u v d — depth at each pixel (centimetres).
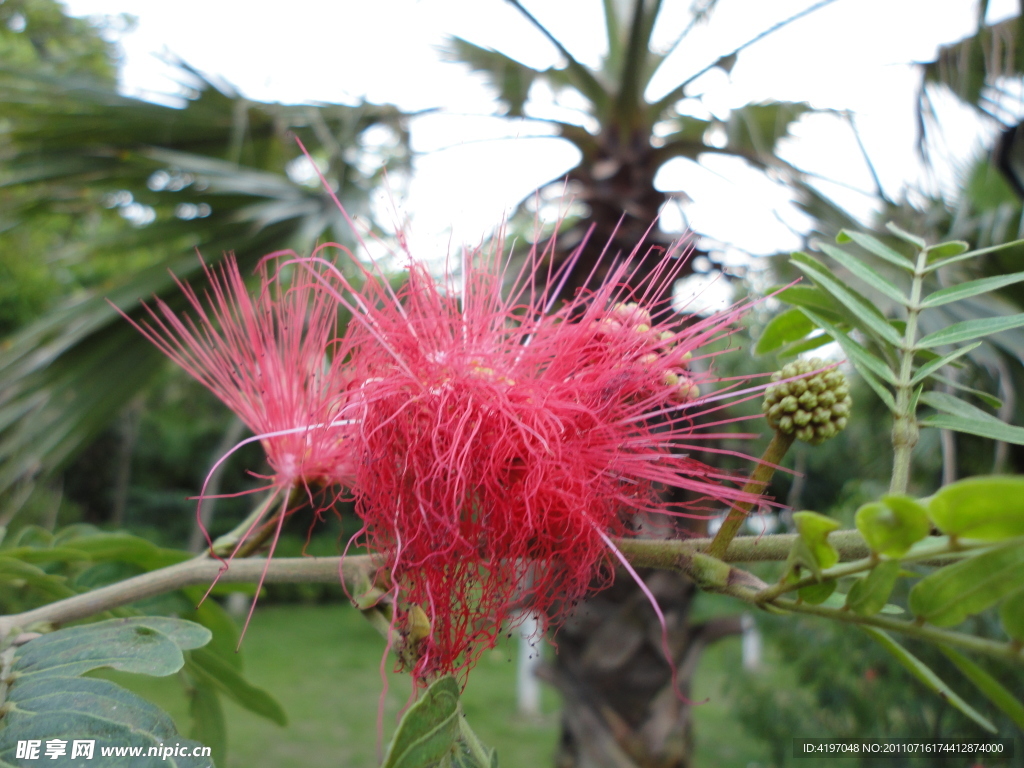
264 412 17
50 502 53
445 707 11
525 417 14
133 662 12
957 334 14
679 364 15
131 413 148
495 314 15
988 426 13
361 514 14
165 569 15
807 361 14
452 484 13
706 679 105
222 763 21
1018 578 10
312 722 86
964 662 11
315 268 17
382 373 15
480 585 14
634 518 15
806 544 11
